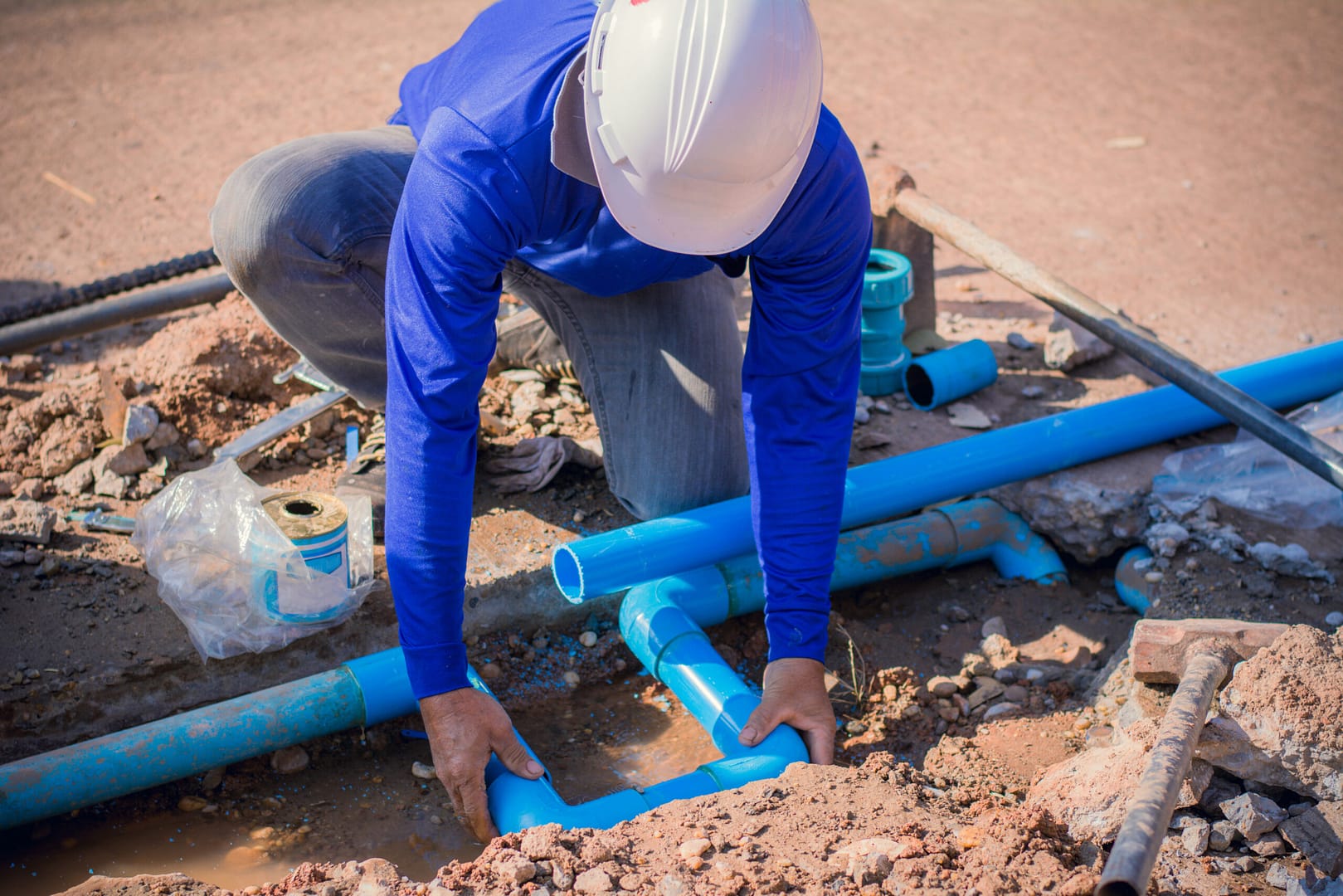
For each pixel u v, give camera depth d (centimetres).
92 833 239
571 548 268
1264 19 855
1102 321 332
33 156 564
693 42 189
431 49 727
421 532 214
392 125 304
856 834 208
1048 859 198
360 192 277
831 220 217
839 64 748
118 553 292
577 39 206
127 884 204
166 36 755
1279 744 221
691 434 297
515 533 308
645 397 298
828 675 287
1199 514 316
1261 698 224
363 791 254
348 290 284
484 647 289
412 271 203
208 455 333
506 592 290
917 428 373
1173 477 327
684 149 191
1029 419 379
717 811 214
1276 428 302
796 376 240
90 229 489
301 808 249
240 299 382
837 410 243
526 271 291
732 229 205
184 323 361
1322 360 358
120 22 783
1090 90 708
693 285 300
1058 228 523
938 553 317
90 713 254
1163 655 246
